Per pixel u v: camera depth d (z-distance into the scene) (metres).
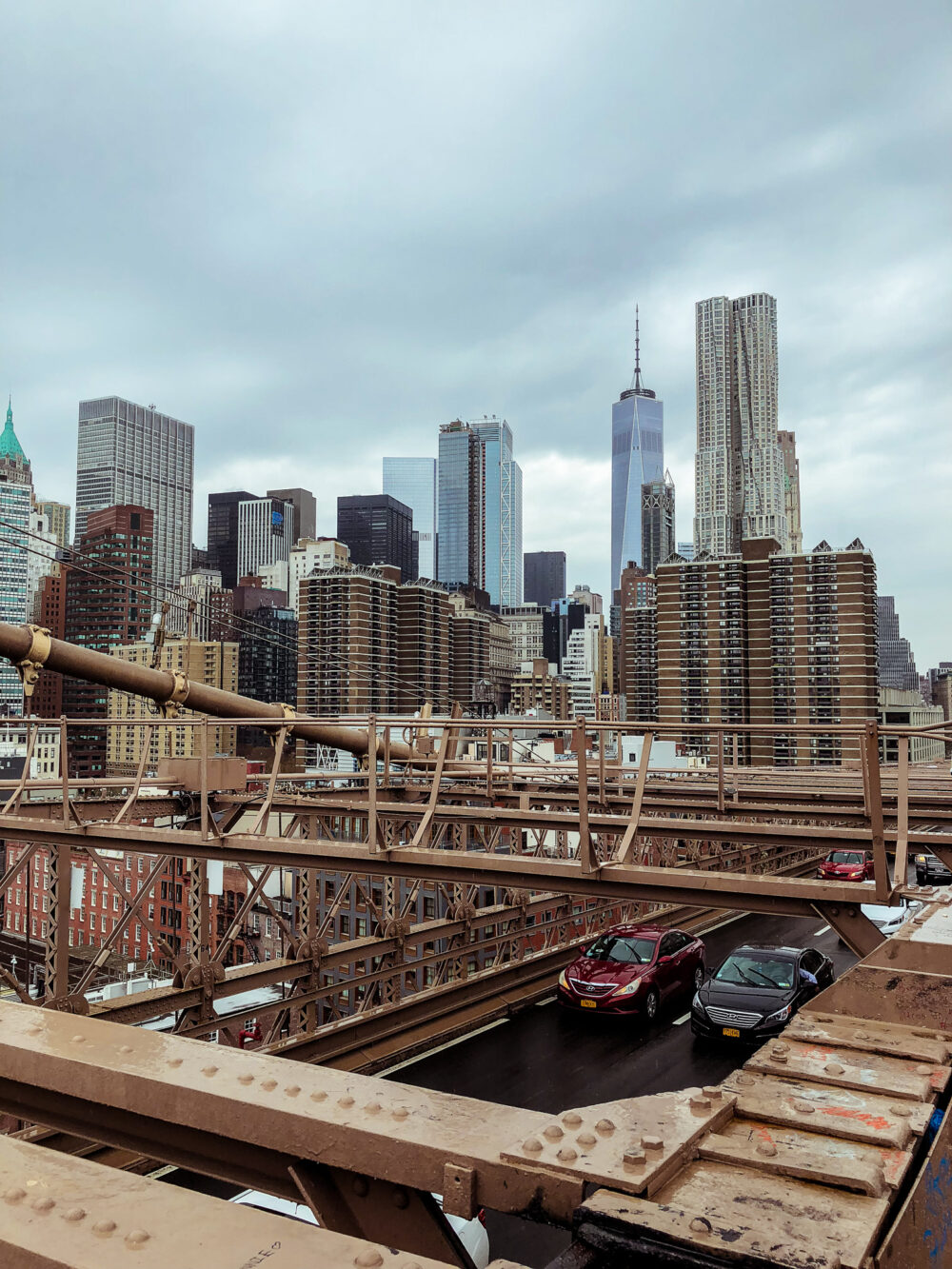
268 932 36.56
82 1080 2.43
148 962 23.16
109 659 19.30
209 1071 2.37
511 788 16.28
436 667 162.38
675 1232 1.47
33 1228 1.71
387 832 11.34
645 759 7.97
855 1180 1.61
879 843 6.68
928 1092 2.08
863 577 142.12
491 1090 12.38
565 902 18.44
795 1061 2.31
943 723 6.73
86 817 12.09
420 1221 1.99
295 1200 2.21
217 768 13.16
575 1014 15.93
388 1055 13.31
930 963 2.81
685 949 17.52
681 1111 1.96
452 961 15.38
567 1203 1.70
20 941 37.22
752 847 24.17
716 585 148.88
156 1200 1.82
